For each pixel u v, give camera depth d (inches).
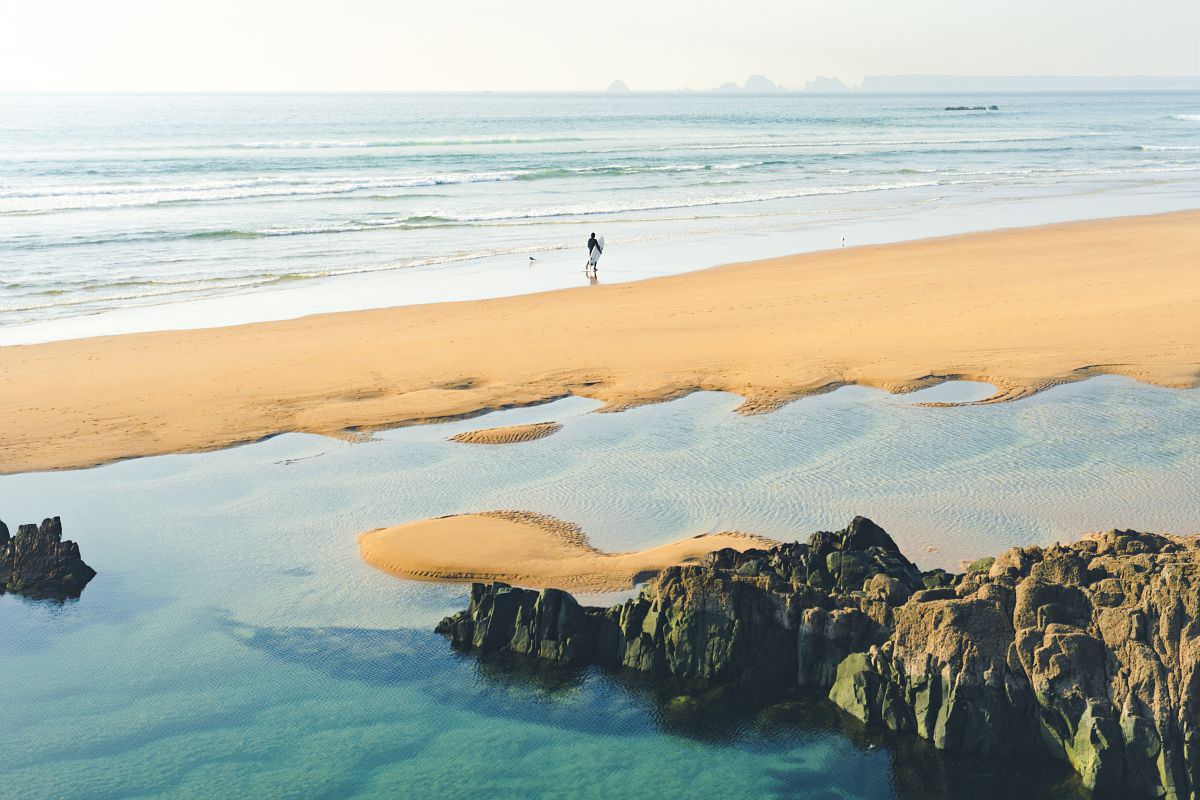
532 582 791.7
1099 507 906.7
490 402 1192.2
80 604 794.2
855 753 625.3
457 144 5032.0
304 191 3026.6
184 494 973.8
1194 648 565.3
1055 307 1520.7
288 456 1058.7
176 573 836.0
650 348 1374.3
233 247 2155.5
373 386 1244.5
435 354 1359.5
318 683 700.7
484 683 698.2
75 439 1090.1
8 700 682.2
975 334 1400.1
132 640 747.4
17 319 1562.5
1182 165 3895.2
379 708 675.4
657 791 600.7
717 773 614.2
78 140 5211.6
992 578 660.7
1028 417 1125.1
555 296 1679.4
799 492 948.6
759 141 5433.1
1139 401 1163.3
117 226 2372.0
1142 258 1876.2
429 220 2508.6
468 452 1062.4
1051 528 869.2
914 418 1130.7
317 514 931.3
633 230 2379.4
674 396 1210.0
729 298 1638.8
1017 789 590.6
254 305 1651.1
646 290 1712.6
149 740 645.9
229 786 605.9
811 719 653.3
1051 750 604.1
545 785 605.9
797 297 1635.1
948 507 911.7
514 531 874.8
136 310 1621.6
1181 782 561.6
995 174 3577.8
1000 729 609.0
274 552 864.3
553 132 6402.6
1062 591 618.8
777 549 755.4
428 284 1803.6
